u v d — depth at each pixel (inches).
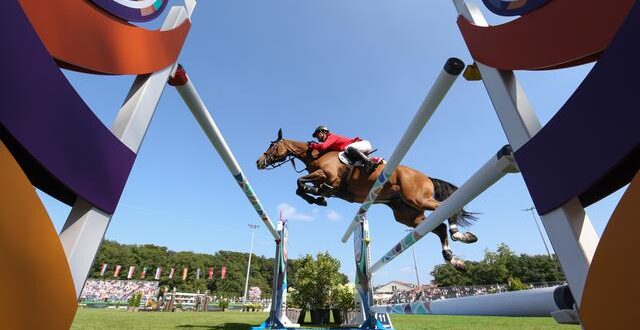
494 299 36.4
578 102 25.6
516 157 33.7
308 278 304.7
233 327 213.3
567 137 26.6
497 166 38.8
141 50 40.1
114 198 33.8
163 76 44.1
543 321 301.0
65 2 30.5
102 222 32.3
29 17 26.9
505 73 38.5
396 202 112.0
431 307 61.5
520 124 33.9
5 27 23.0
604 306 22.2
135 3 40.3
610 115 22.5
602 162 23.1
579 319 25.3
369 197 103.3
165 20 51.4
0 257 22.0
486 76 40.9
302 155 121.8
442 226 102.3
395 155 74.4
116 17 37.5
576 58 28.3
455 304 48.1
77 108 29.4
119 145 35.2
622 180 26.7
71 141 28.5
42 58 25.9
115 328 197.6
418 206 103.7
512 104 35.5
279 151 122.0
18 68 23.8
